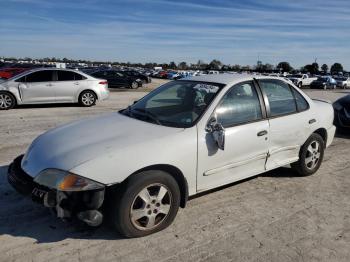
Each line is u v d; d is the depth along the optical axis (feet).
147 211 11.94
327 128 19.04
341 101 31.58
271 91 16.31
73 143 12.32
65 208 10.98
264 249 11.68
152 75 200.44
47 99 43.04
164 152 12.21
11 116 35.63
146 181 11.73
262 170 15.79
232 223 13.34
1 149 22.22
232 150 14.21
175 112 14.28
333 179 18.47
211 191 16.20
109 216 11.73
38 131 28.12
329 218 14.05
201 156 13.20
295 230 13.00
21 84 41.50
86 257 10.91
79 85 44.78
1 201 14.47
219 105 14.11
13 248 11.25
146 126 13.46
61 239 11.85
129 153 11.65
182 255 11.18
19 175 12.16
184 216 13.74
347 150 25.03
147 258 10.96
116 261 10.76
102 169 11.14
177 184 12.59
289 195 16.15
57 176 11.03
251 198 15.64
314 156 18.47
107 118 14.90
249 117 15.07
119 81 95.76
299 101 17.62
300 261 11.10
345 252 11.69
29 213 13.56
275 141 15.99
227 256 11.22
